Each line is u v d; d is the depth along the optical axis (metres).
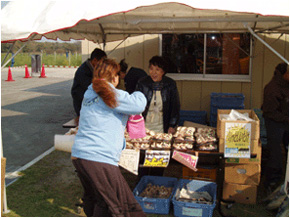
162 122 4.45
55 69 28.30
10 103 11.87
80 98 4.97
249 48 7.96
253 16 4.61
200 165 4.62
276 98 4.31
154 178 4.52
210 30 7.01
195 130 4.28
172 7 4.23
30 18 3.53
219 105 7.30
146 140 3.85
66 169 5.58
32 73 21.45
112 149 2.83
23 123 8.93
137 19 4.73
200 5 3.10
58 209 4.21
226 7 3.08
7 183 4.99
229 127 3.70
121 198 2.89
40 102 12.09
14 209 4.18
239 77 8.09
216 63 8.15
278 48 7.77
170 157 3.80
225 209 4.19
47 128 8.42
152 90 4.34
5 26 3.48
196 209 3.83
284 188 3.83
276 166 4.46
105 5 3.37
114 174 2.83
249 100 8.08
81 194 4.64
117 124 2.88
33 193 4.65
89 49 8.55
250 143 3.71
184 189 4.29
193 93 8.25
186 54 8.23
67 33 6.11
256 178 4.17
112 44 8.48
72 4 3.51
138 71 5.32
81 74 4.89
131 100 2.86
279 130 4.38
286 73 4.30
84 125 2.87
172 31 7.10
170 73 8.35
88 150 2.78
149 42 8.36
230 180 4.23
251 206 4.23
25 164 5.87
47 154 6.37
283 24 6.05
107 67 2.91
